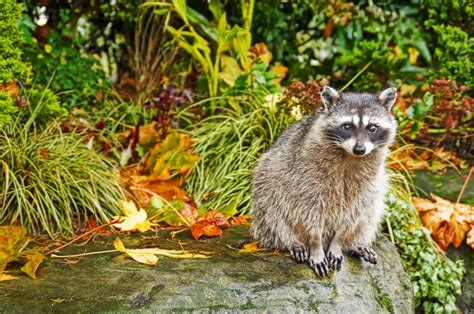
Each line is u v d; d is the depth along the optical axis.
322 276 2.10
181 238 2.29
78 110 2.86
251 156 2.58
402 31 3.08
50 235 2.29
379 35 3.08
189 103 2.91
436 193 2.65
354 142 2.07
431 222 2.52
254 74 2.79
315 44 3.19
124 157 2.70
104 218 2.38
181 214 2.39
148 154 2.71
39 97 2.62
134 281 2.02
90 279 2.03
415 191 2.64
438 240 2.51
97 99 2.98
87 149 2.58
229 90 2.78
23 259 2.12
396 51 3.05
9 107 2.37
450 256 2.51
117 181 2.51
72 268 2.09
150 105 2.89
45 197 2.35
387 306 2.15
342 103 2.13
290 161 2.16
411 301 2.23
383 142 2.12
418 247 2.44
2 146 2.41
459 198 2.59
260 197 2.21
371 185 2.14
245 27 2.86
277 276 2.08
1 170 2.39
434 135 2.94
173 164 2.62
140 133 2.75
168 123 2.77
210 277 2.04
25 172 2.38
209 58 2.84
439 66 3.07
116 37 3.25
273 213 2.19
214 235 2.31
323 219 2.13
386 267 2.24
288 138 2.21
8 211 2.34
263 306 1.99
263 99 2.74
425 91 3.00
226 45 2.82
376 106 2.13
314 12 3.15
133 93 3.12
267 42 3.13
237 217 2.45
